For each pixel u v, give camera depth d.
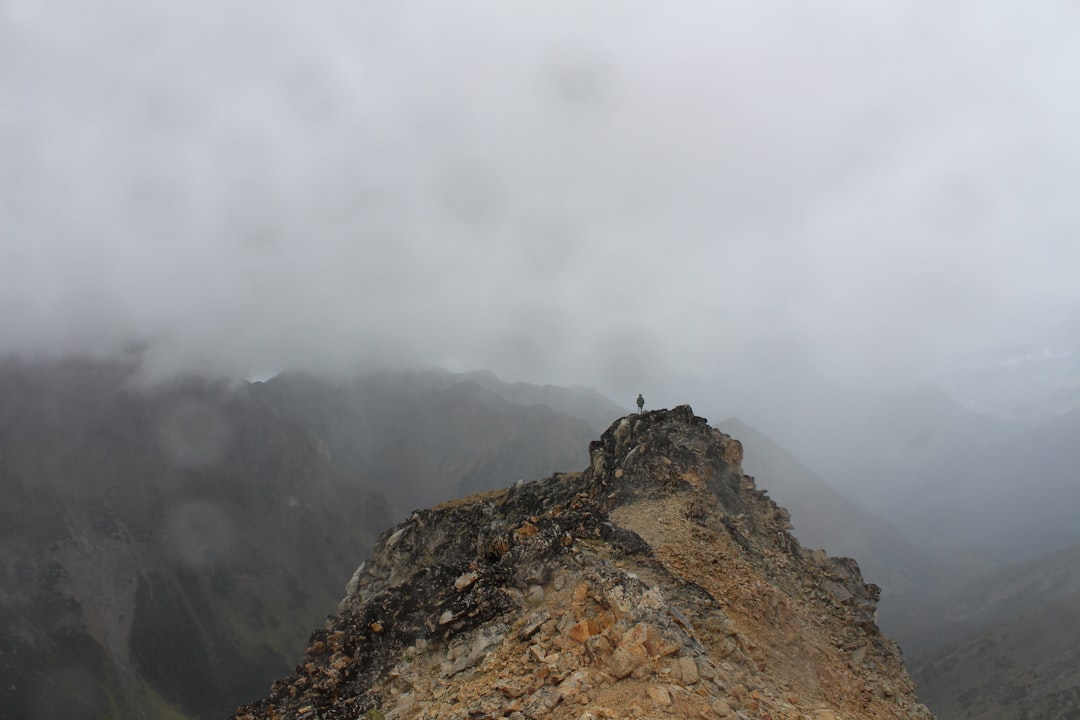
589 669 19.14
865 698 29.14
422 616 25.62
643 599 20.95
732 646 24.08
